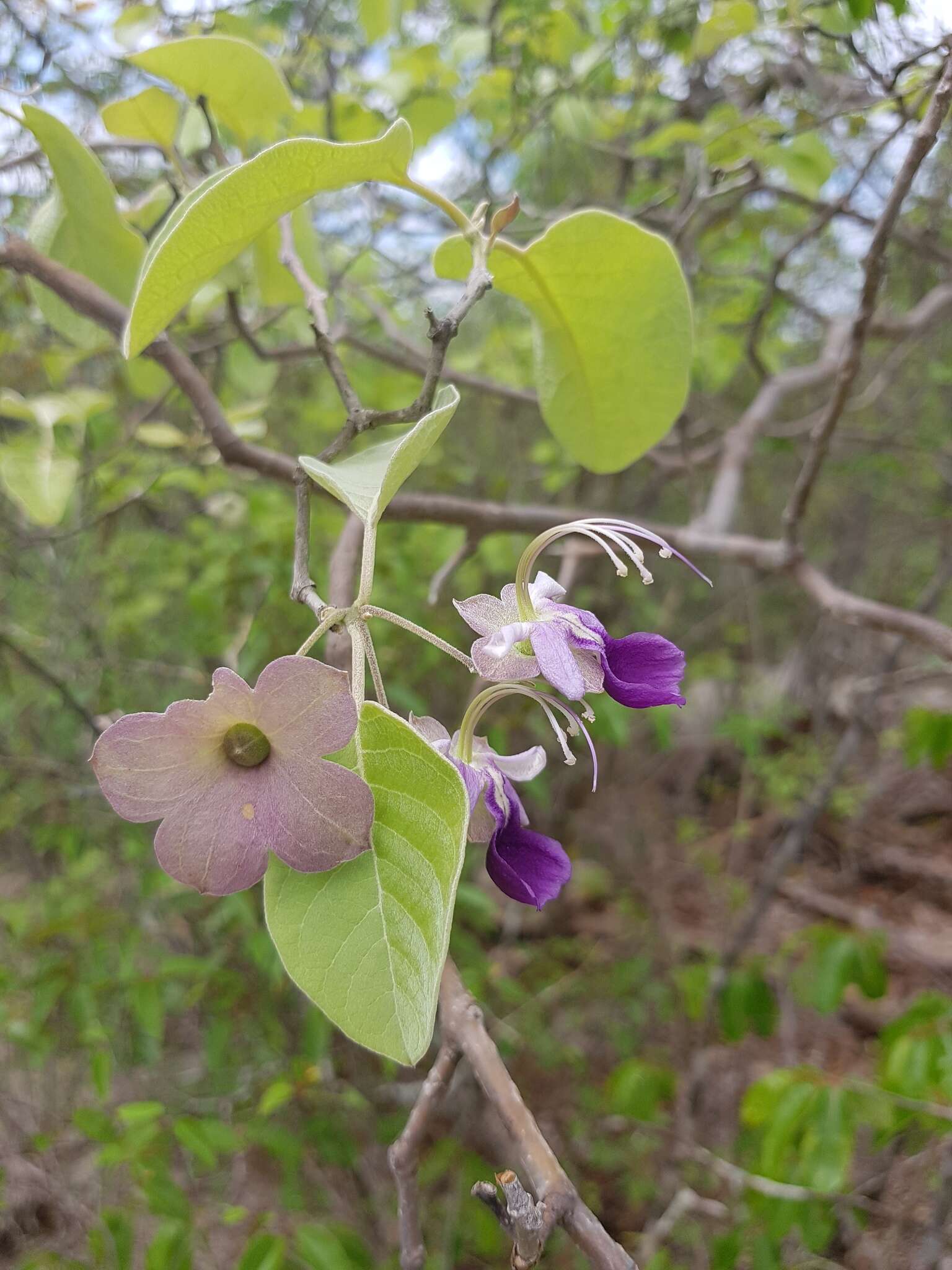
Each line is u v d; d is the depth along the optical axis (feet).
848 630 2.25
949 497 2.07
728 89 1.10
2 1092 1.27
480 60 1.25
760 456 2.05
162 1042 1.42
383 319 1.13
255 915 1.15
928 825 2.03
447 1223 1.17
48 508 0.78
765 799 2.08
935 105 0.55
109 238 0.66
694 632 2.35
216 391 1.26
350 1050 1.28
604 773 1.84
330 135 0.87
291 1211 1.18
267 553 1.26
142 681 1.49
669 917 1.68
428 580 1.43
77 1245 1.14
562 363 0.58
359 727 0.31
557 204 1.47
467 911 1.29
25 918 1.42
